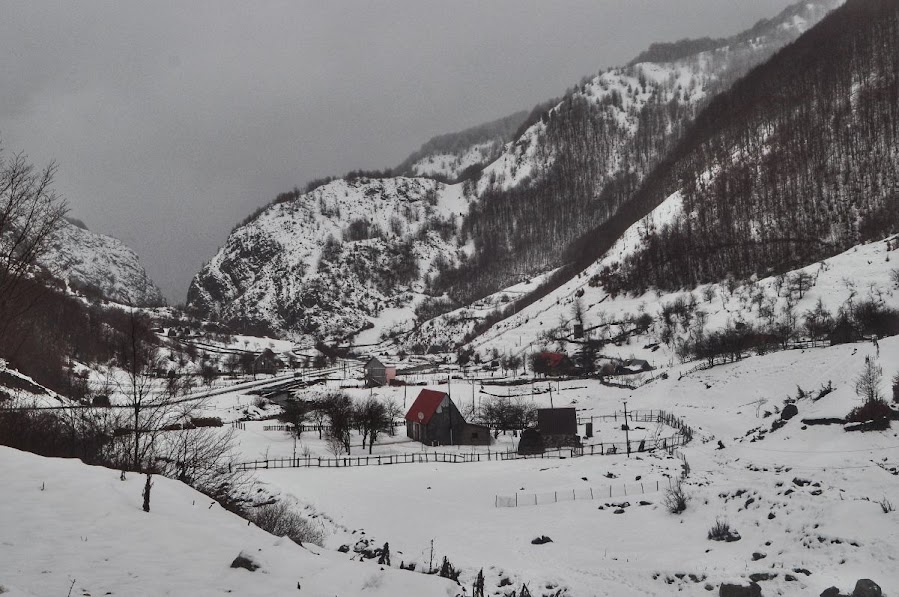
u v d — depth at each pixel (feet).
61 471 89.76
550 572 129.29
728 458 212.64
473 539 158.92
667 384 425.69
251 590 57.62
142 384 124.36
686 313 645.51
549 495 204.85
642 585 118.62
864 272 568.82
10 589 47.01
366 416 325.42
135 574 58.65
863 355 294.87
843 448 184.44
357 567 65.77
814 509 141.59
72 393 198.39
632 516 167.43
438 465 272.72
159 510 81.41
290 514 166.71
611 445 310.04
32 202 124.77
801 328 495.82
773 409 309.42
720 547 135.33
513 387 518.78
